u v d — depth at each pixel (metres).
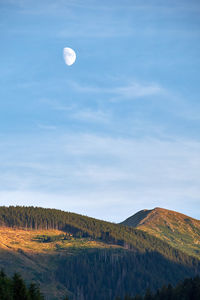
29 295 113.69
